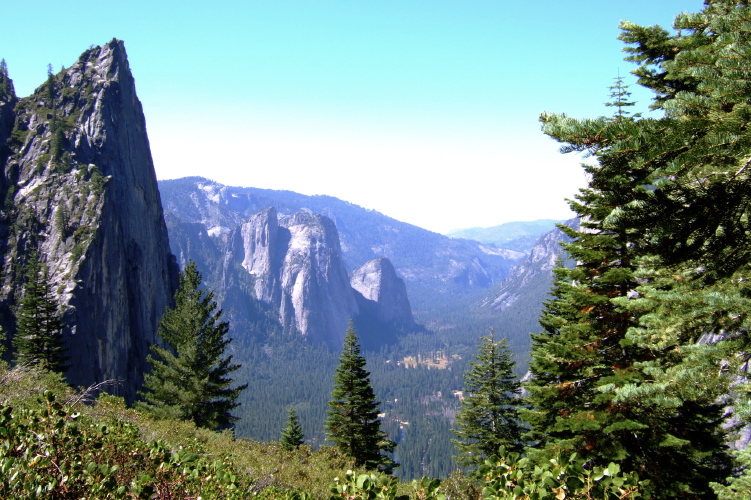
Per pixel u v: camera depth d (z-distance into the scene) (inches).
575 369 621.0
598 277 595.2
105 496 244.7
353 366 1545.3
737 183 246.1
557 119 257.9
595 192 547.5
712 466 612.7
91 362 3452.3
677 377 296.7
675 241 287.4
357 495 224.5
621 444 553.9
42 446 263.0
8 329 3454.7
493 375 1444.4
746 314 280.2
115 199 4611.2
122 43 6131.9
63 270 3713.1
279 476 690.2
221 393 1444.4
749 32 240.2
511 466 235.1
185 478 292.4
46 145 4741.6
